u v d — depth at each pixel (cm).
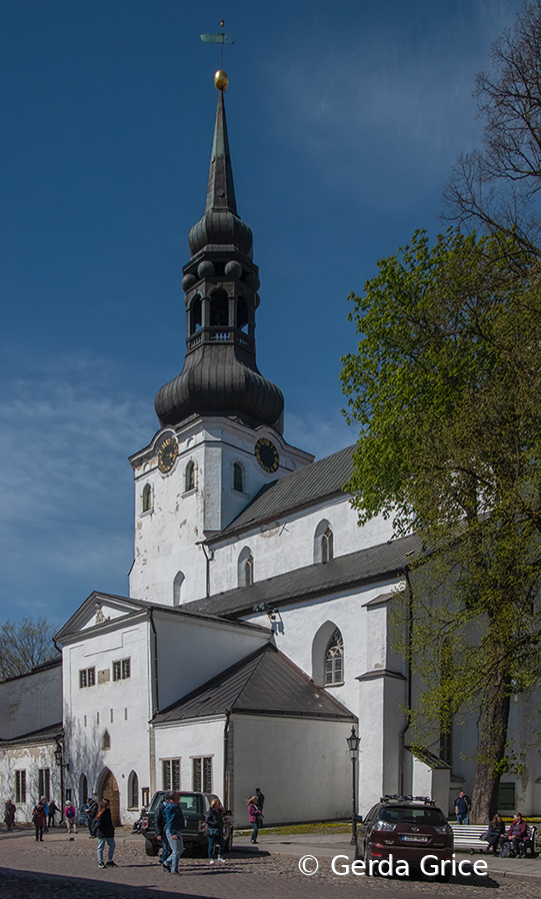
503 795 3416
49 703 5353
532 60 2475
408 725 3303
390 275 2767
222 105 6794
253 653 4100
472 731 3497
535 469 2230
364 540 4497
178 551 5725
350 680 3716
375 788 3241
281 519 5047
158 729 3606
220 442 5662
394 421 2727
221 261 6131
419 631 2581
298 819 3350
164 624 3812
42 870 1989
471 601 2498
